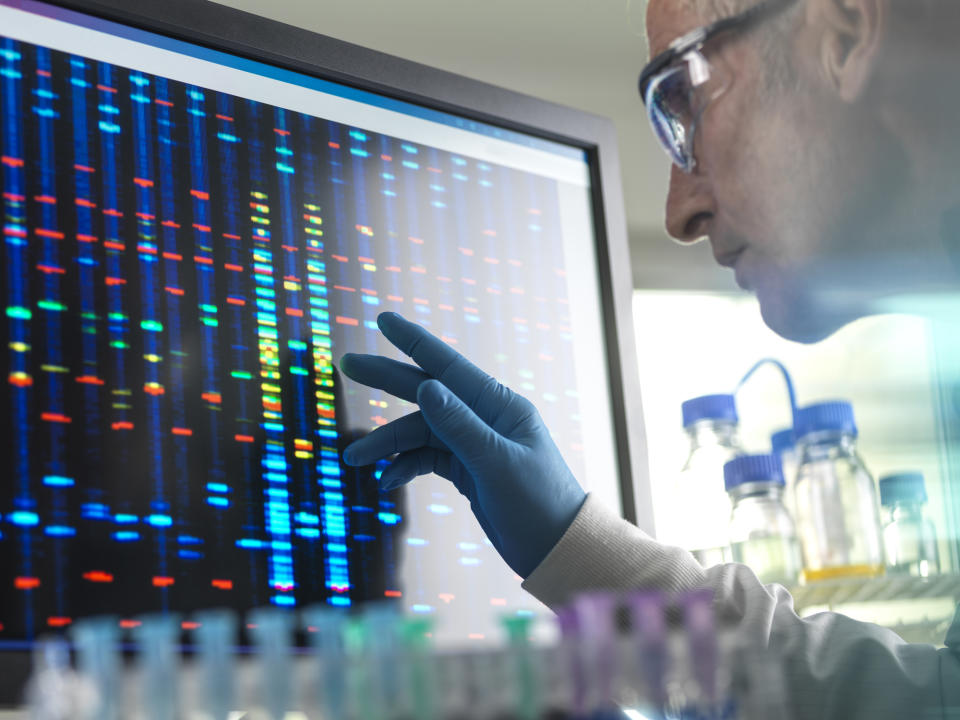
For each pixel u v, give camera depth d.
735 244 1.16
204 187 0.79
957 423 1.19
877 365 1.38
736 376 1.65
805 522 1.16
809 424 1.19
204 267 0.77
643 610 0.57
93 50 0.75
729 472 1.19
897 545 1.14
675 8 1.15
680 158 1.19
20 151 0.70
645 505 0.99
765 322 1.17
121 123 0.76
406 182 0.91
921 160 0.99
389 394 0.86
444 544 0.85
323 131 0.87
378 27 1.36
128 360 0.72
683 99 1.16
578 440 0.96
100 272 0.72
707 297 1.70
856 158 1.02
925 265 1.02
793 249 1.10
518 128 1.00
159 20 0.79
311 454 0.79
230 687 0.50
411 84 0.93
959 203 0.98
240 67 0.83
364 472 0.82
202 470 0.73
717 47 1.10
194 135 0.79
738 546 1.16
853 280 1.08
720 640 0.56
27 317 0.68
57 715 0.49
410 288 0.89
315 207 0.85
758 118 1.09
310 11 1.32
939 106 0.98
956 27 0.97
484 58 1.45
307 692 0.50
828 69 1.03
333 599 0.77
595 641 0.54
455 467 0.87
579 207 1.04
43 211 0.70
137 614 0.67
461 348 0.91
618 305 1.03
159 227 0.76
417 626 0.52
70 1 0.75
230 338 0.77
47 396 0.68
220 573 0.72
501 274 0.96
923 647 0.79
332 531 0.79
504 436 0.85
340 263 0.85
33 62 0.72
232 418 0.76
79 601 0.65
